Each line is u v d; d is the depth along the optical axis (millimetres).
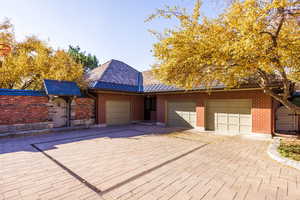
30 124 10234
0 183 3807
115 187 3648
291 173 4438
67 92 11406
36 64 13641
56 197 3217
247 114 10102
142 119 17219
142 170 4648
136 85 16188
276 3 3527
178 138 9234
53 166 4922
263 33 4270
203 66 5746
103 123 13664
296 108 6109
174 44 5293
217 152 6496
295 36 4617
